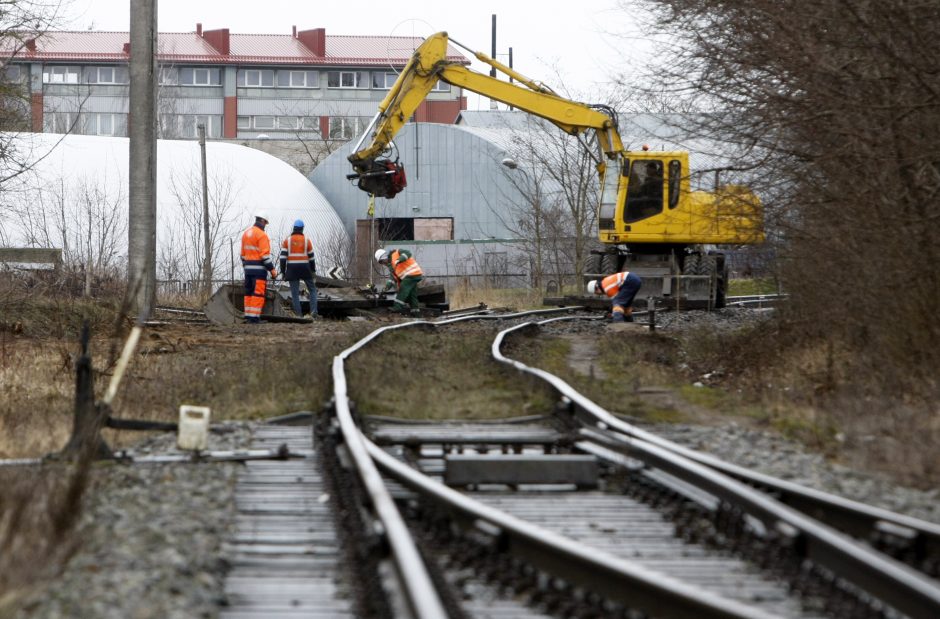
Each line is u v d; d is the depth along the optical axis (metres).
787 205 46.75
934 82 40.09
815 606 14.80
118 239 133.00
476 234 170.50
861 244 42.34
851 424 30.31
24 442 28.11
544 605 14.82
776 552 17.05
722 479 20.45
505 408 34.84
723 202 48.78
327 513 20.39
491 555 16.94
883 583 14.59
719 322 71.88
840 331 43.88
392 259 86.12
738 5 44.50
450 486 23.83
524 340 57.41
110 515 19.25
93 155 154.62
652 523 20.33
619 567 14.44
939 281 37.81
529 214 139.88
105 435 29.42
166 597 14.77
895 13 38.75
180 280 107.31
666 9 46.88
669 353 53.47
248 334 62.22
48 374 42.69
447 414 34.00
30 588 14.65
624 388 39.94
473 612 14.72
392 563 15.71
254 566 17.06
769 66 44.59
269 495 21.92
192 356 49.50
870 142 40.91
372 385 37.59
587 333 65.50
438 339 57.44
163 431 30.03
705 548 18.34
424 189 173.50
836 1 39.69
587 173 131.50
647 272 84.75
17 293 65.19
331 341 53.94
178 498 21.02
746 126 45.66
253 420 32.53
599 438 27.45
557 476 23.78
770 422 32.44
